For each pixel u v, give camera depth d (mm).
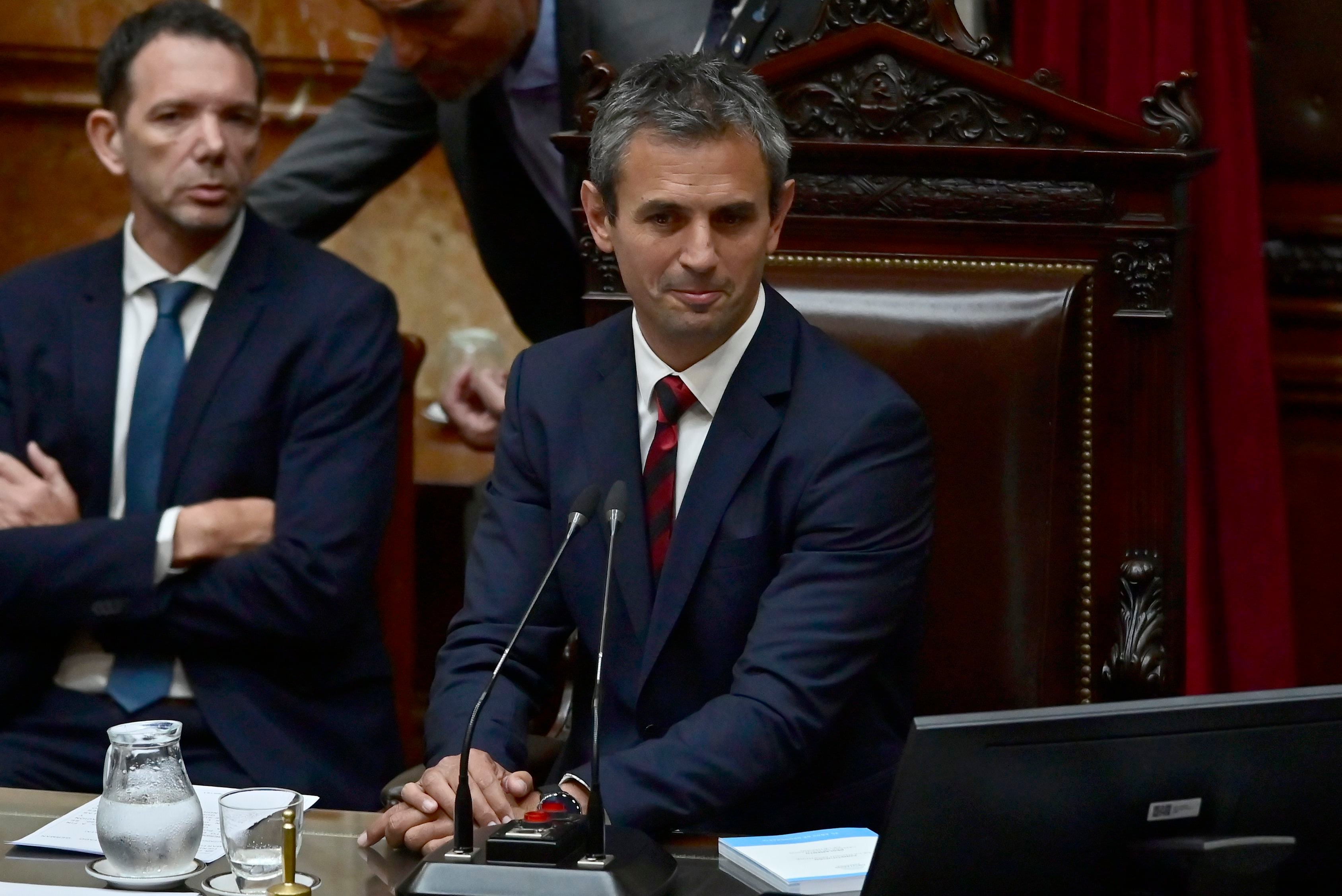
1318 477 11789
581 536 7715
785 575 7387
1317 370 11703
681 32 11484
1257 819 4922
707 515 7488
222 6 12008
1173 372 8656
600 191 7371
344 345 10016
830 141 8828
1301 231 11672
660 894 5539
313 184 12148
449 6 11703
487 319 12086
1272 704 4852
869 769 7648
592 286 9195
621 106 7215
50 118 12086
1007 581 8492
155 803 5766
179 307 10047
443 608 12023
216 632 9539
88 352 9977
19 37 11984
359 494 9797
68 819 6535
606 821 6637
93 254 10297
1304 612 11859
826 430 7523
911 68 8812
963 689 8516
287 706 9734
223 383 9875
